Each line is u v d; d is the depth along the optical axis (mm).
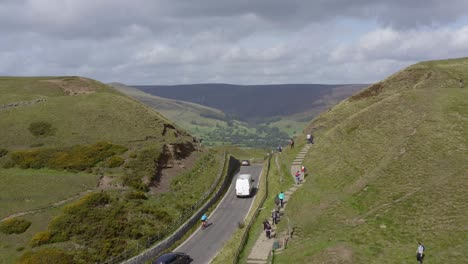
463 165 41812
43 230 40062
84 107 75750
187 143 76000
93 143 63750
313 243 36344
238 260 36281
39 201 45750
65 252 36938
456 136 48125
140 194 50594
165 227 45562
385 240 33500
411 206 37438
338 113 84562
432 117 54500
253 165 88062
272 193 56125
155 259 36438
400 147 50375
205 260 39594
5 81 96562
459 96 59844
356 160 53812
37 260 34594
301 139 85438
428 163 44469
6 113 70812
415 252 30797
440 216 34500
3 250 36531
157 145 65750
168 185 57594
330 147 64250
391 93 81938
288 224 42031
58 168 54750
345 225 38281
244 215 52906
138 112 78688
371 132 59625
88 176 53094
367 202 41594
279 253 36562
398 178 44031
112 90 102562
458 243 30375
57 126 67750
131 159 59688
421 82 77750
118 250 39156
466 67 82188
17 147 60594
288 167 64438
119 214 44906
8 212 42844
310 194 49250
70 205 44219
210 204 56750
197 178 63500
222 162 73875
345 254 32188
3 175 51594
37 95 84562
